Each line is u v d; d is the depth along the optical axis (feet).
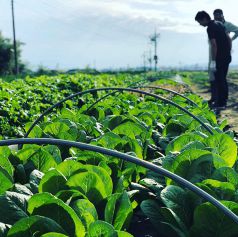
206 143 12.78
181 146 13.42
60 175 9.43
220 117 38.99
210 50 46.16
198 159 10.80
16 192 9.28
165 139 16.40
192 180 10.52
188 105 27.14
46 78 62.03
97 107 23.08
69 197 8.99
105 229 7.48
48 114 29.09
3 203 8.41
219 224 9.04
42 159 11.20
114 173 11.07
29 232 7.59
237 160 12.80
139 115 21.11
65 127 15.30
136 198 11.00
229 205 8.90
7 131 28.25
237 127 32.96
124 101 28.60
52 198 8.16
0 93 35.42
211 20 44.01
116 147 13.17
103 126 18.24
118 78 87.35
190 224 9.62
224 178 10.32
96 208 9.45
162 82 62.69
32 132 15.51
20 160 11.77
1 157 10.64
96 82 61.77
